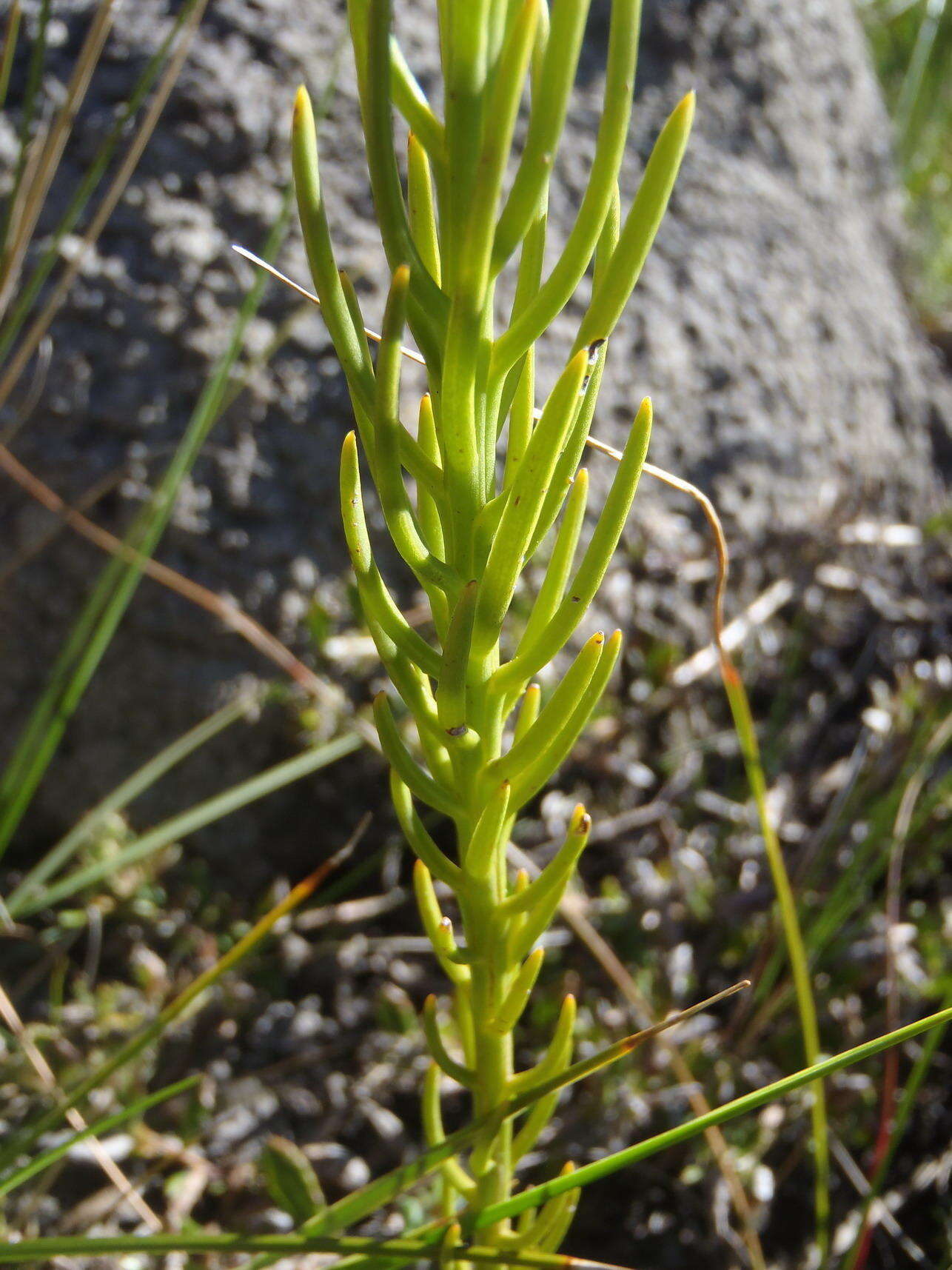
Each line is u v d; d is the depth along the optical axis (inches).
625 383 14.4
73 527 11.8
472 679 4.5
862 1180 9.7
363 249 13.0
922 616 15.6
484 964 5.0
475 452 4.2
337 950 11.6
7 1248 5.5
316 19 13.7
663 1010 11.2
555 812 12.5
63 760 12.1
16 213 9.1
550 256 14.3
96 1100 10.0
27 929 11.1
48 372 11.9
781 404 15.8
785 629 15.0
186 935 11.5
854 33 21.1
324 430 12.5
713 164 16.8
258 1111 10.4
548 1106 5.6
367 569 4.3
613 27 3.7
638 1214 10.0
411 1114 10.8
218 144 12.7
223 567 12.0
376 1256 5.5
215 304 12.4
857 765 12.2
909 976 11.4
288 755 12.1
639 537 13.9
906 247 21.7
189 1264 8.8
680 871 12.4
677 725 13.5
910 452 18.3
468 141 3.9
